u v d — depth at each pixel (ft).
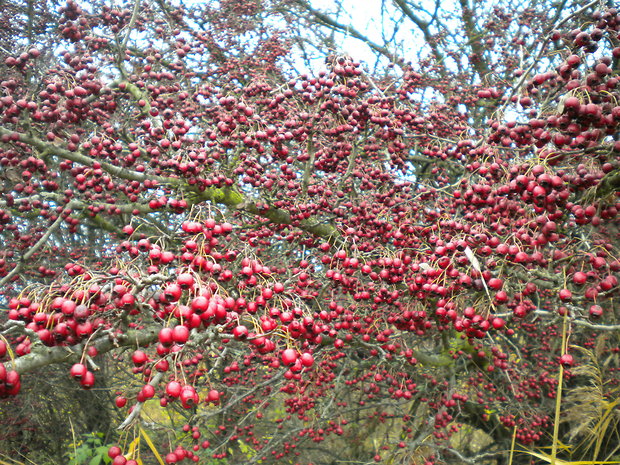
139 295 6.32
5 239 19.84
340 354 15.57
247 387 18.29
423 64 22.80
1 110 12.05
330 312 11.46
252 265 8.48
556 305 8.89
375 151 15.24
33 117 12.09
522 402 18.11
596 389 12.77
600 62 6.78
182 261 7.93
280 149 12.67
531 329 20.62
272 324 7.48
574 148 8.20
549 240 8.12
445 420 17.46
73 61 12.45
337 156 13.88
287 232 15.44
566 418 12.72
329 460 24.35
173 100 14.53
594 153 7.45
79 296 6.10
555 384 18.88
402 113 13.98
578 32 7.43
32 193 13.93
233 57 23.36
